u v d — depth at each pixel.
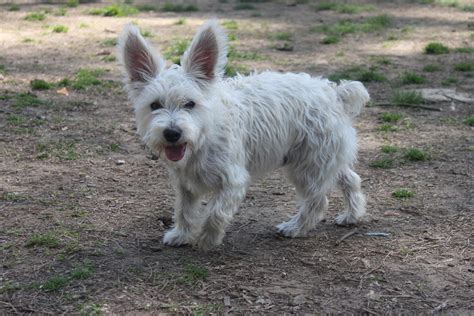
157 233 2.24
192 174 2.12
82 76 3.67
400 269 2.09
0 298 1.98
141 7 7.11
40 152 2.69
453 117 3.08
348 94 2.24
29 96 3.23
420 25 5.85
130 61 2.12
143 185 2.49
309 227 2.24
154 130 2.06
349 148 2.24
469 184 2.50
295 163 2.23
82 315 1.93
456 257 2.14
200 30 2.10
